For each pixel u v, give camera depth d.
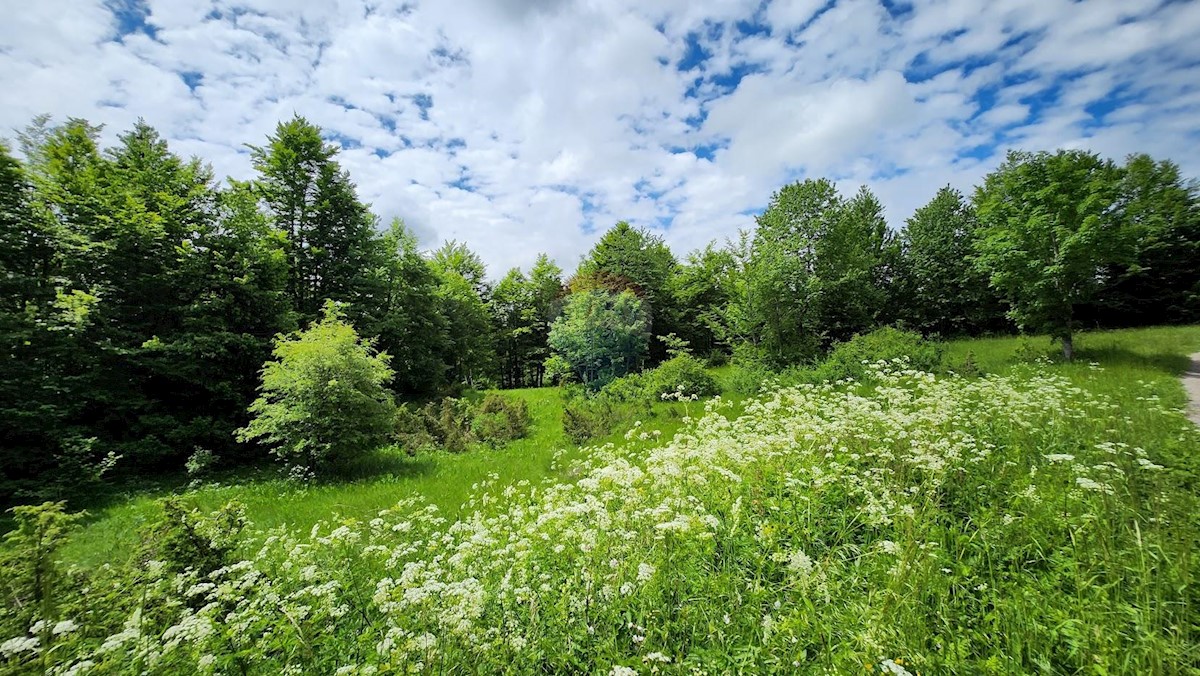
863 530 4.37
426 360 25.12
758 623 3.16
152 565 3.88
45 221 13.41
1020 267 17.92
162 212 15.55
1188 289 31.08
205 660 2.82
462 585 3.35
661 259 43.09
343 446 11.68
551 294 42.41
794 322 19.73
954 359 16.47
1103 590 3.07
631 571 3.65
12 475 11.45
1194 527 3.67
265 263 17.45
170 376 14.45
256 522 8.17
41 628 3.00
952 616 3.14
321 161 23.19
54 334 12.70
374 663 3.02
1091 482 4.06
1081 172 16.98
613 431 12.84
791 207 25.83
